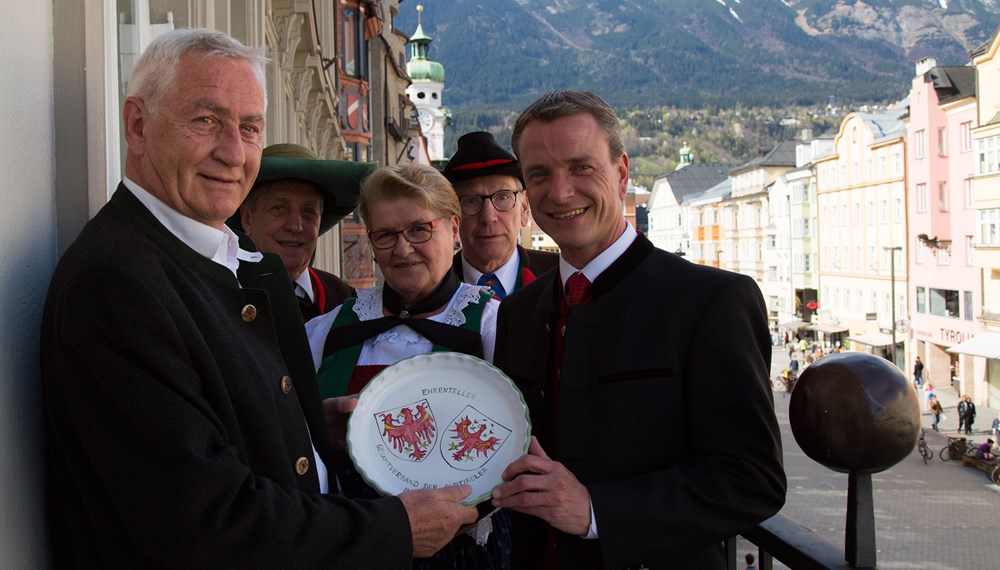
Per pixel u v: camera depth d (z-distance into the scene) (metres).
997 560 13.53
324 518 1.60
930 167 36.69
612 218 2.09
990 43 30.91
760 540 1.99
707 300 1.93
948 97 35.62
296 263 3.54
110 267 1.52
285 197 3.46
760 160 62.94
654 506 1.78
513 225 3.75
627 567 1.78
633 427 1.94
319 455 2.04
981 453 21.56
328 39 14.13
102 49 2.06
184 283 1.65
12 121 1.62
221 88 1.71
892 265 37.88
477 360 2.08
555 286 2.24
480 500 1.86
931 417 29.36
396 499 1.75
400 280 2.60
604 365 1.99
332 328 2.69
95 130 2.03
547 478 1.81
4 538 1.50
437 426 2.02
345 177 3.45
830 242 48.75
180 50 1.71
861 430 1.61
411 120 43.56
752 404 1.84
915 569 13.09
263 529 1.51
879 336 42.53
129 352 1.48
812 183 52.47
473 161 3.61
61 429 1.57
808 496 17.86
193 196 1.72
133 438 1.45
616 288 2.05
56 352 1.52
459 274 3.86
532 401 2.21
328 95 12.80
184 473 1.44
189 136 1.69
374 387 2.07
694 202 77.00
